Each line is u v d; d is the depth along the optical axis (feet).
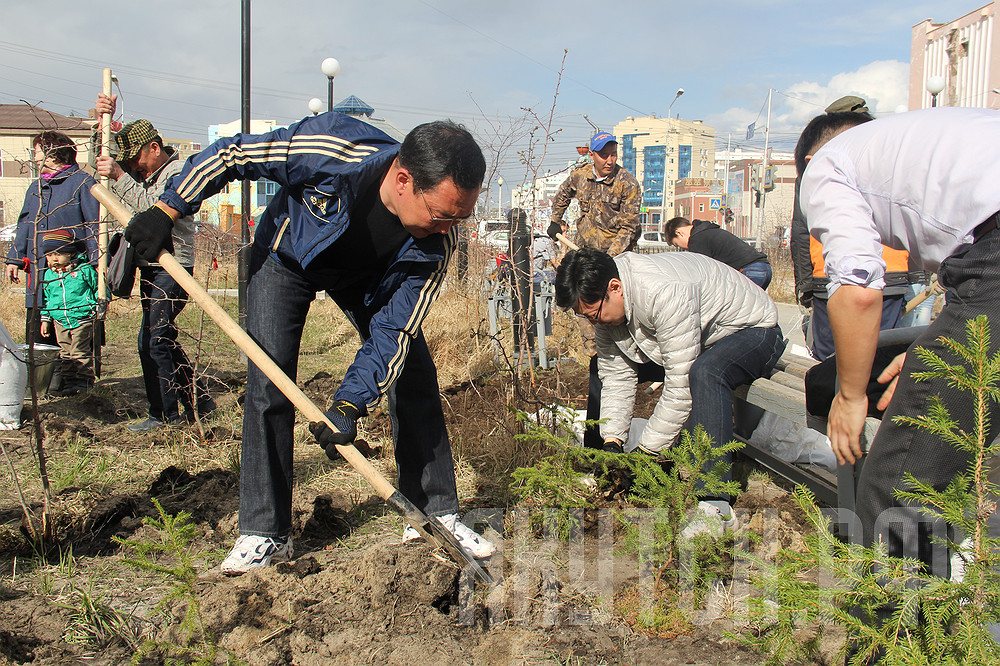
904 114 7.54
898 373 8.29
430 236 9.04
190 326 25.41
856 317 7.06
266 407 9.49
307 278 9.68
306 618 8.18
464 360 22.03
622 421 12.17
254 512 9.60
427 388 10.12
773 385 11.29
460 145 7.93
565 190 22.00
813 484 11.62
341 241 8.98
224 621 8.11
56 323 18.84
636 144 315.99
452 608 8.62
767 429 12.75
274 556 9.83
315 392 19.45
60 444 14.39
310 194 8.89
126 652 7.77
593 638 8.11
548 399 16.79
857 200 7.39
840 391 7.51
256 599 8.48
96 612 8.26
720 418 10.80
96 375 19.42
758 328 11.80
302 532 10.93
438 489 10.24
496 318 22.20
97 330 18.80
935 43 79.25
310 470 13.44
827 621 7.59
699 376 10.97
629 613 8.60
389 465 13.71
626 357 12.07
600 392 13.41
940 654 5.62
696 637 8.16
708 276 11.60
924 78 81.30
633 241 21.44
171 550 7.59
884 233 7.63
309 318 31.63
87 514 10.97
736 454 13.96
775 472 13.01
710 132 326.24
